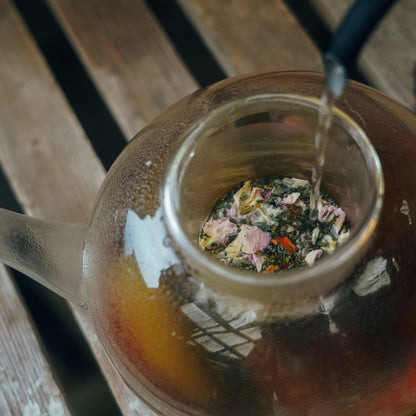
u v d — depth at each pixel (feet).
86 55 1.69
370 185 1.07
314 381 1.16
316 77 1.29
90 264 1.27
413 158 1.20
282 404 1.18
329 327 1.13
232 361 1.16
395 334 1.15
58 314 1.58
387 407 1.22
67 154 1.63
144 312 1.18
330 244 1.21
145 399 1.31
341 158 1.17
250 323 1.13
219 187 1.27
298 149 1.23
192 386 1.20
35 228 1.35
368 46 1.64
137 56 1.68
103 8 1.71
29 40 1.71
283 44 1.66
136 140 1.31
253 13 1.68
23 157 1.63
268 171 1.28
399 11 1.65
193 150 1.13
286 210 1.26
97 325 1.29
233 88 1.29
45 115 1.66
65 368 1.55
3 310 1.54
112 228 1.23
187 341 1.17
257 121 1.18
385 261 1.13
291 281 1.03
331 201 1.25
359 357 1.15
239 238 1.24
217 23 1.68
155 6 1.76
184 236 1.08
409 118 1.28
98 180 1.61
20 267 1.34
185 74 1.66
